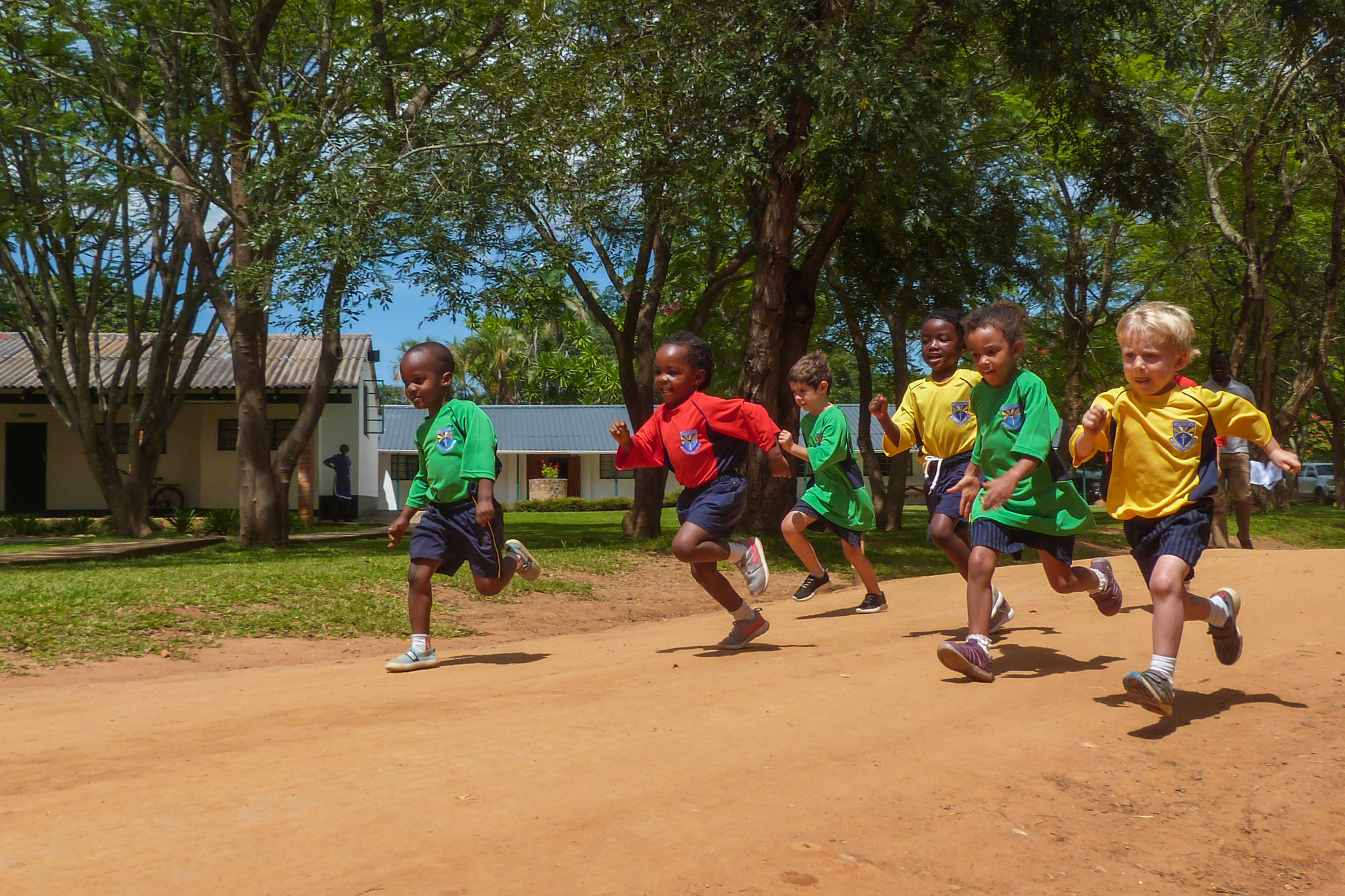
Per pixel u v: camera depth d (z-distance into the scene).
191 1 13.88
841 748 3.28
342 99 13.13
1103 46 14.35
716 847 2.40
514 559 5.54
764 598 9.90
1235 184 21.62
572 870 2.25
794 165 12.60
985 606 4.36
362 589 8.62
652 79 12.39
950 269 15.23
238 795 2.78
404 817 2.58
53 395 18.70
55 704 4.58
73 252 16.72
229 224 16.30
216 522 19.91
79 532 20.45
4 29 12.81
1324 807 2.88
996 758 3.20
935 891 2.23
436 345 5.46
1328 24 15.52
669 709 3.83
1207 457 3.77
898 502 18.06
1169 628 3.60
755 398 13.73
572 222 13.06
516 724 3.61
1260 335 21.36
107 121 14.02
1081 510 4.52
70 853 2.33
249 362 15.10
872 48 11.77
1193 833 2.68
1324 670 4.45
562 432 37.81
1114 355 26.73
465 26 13.52
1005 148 16.20
